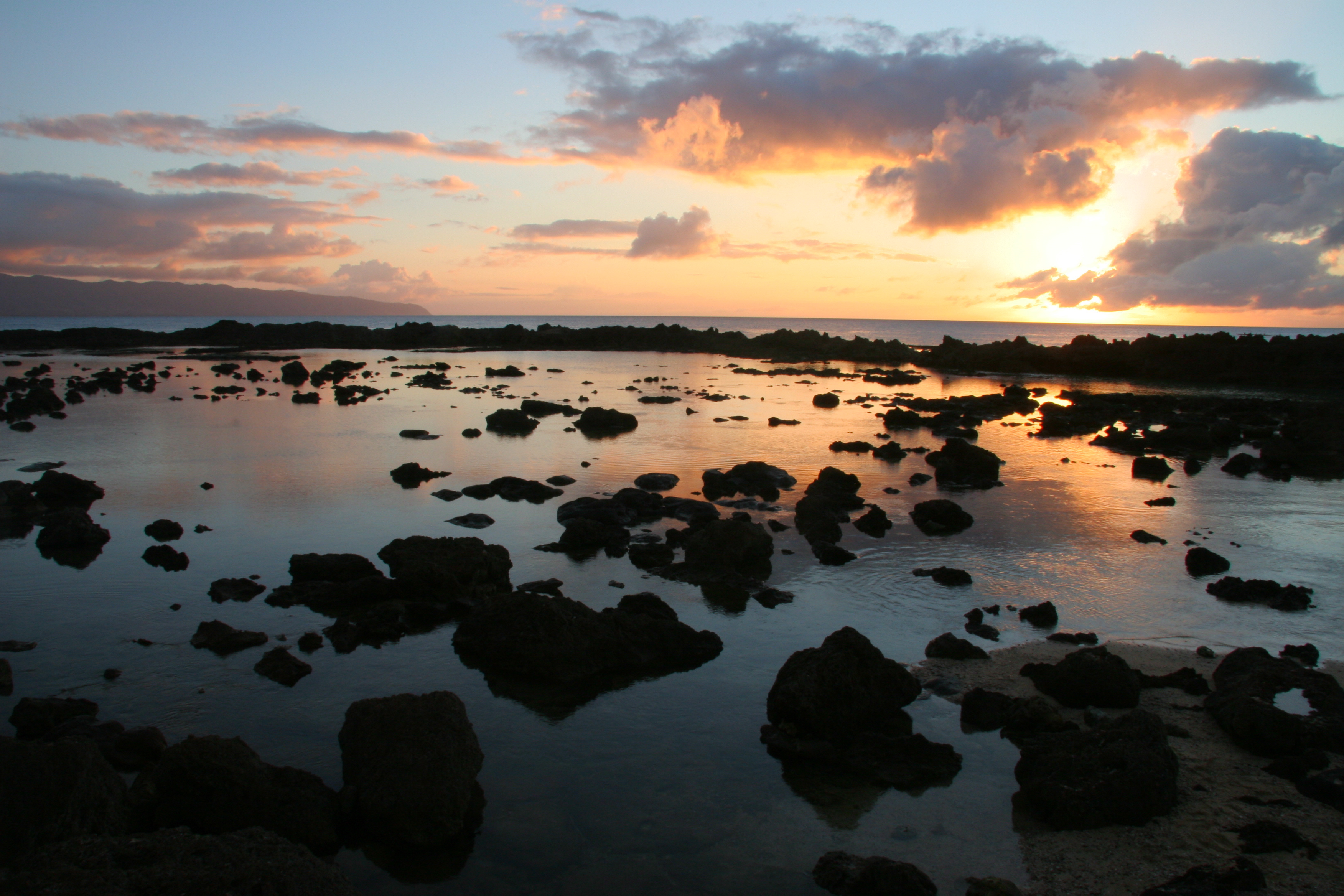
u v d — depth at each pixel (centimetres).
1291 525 2406
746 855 949
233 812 941
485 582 1781
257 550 2030
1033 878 900
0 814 849
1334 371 6744
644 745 1191
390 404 4959
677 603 1722
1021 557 2048
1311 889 859
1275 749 1121
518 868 929
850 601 1736
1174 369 7431
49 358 8050
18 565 1914
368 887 904
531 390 5862
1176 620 1641
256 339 10075
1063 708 1281
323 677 1383
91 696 1304
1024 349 8394
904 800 1054
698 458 3291
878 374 7712
